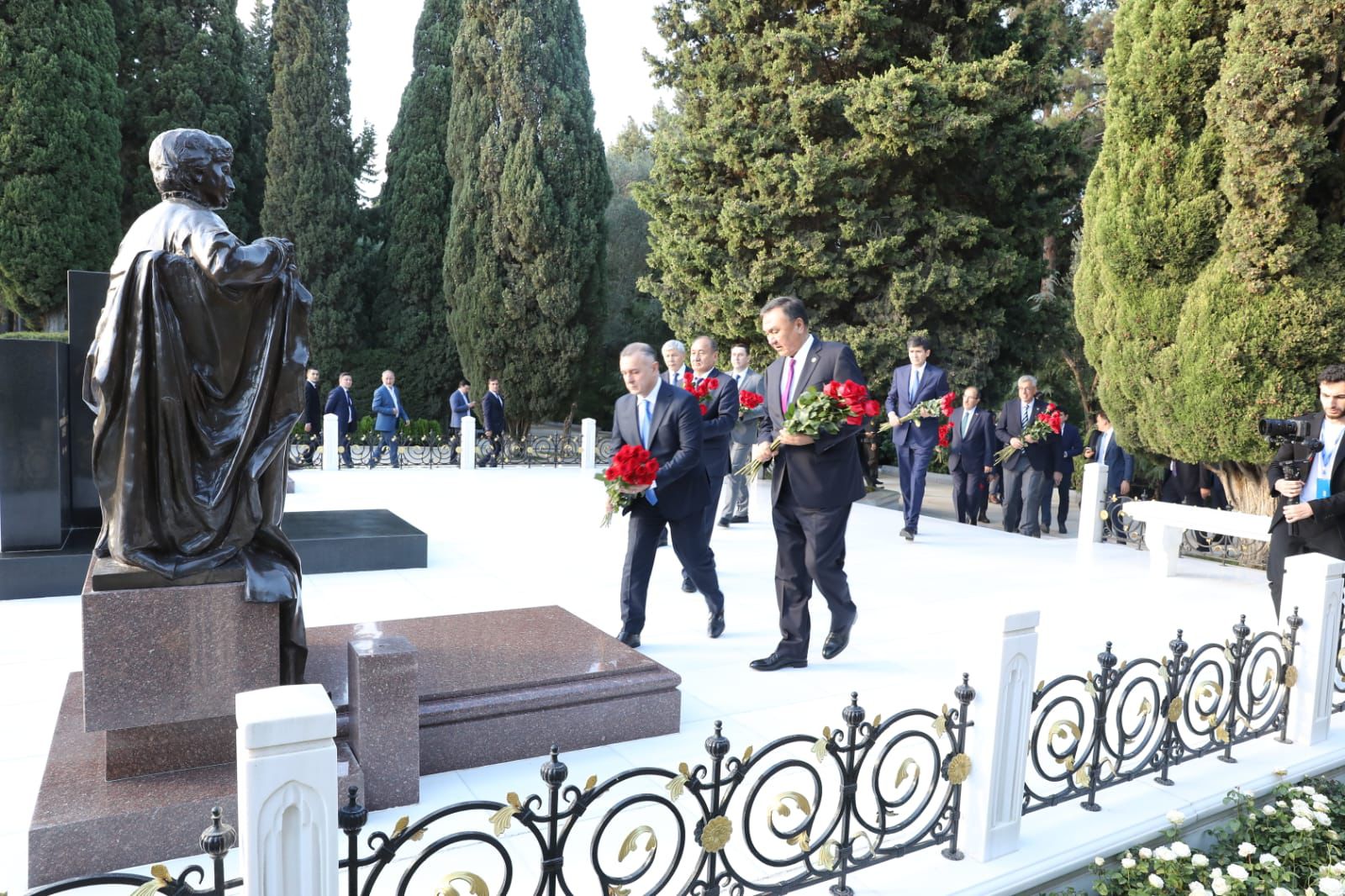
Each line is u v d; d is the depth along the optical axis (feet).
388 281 79.00
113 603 9.57
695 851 10.00
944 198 46.70
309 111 73.05
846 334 44.39
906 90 41.37
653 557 17.08
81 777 9.87
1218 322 24.26
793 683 15.44
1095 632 19.35
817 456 15.64
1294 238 23.21
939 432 31.91
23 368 20.38
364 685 10.39
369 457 51.34
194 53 71.26
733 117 45.60
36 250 57.72
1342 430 16.24
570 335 63.52
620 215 95.96
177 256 10.01
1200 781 12.35
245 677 10.27
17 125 56.13
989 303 45.47
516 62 60.44
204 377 10.27
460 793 11.12
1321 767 13.28
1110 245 26.45
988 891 9.46
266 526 10.79
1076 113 64.23
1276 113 22.57
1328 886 9.87
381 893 8.86
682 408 16.57
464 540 27.89
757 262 45.14
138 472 9.81
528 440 57.67
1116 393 27.81
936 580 24.20
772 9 46.19
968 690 9.82
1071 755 11.05
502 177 61.05
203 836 5.99
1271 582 17.16
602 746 12.66
